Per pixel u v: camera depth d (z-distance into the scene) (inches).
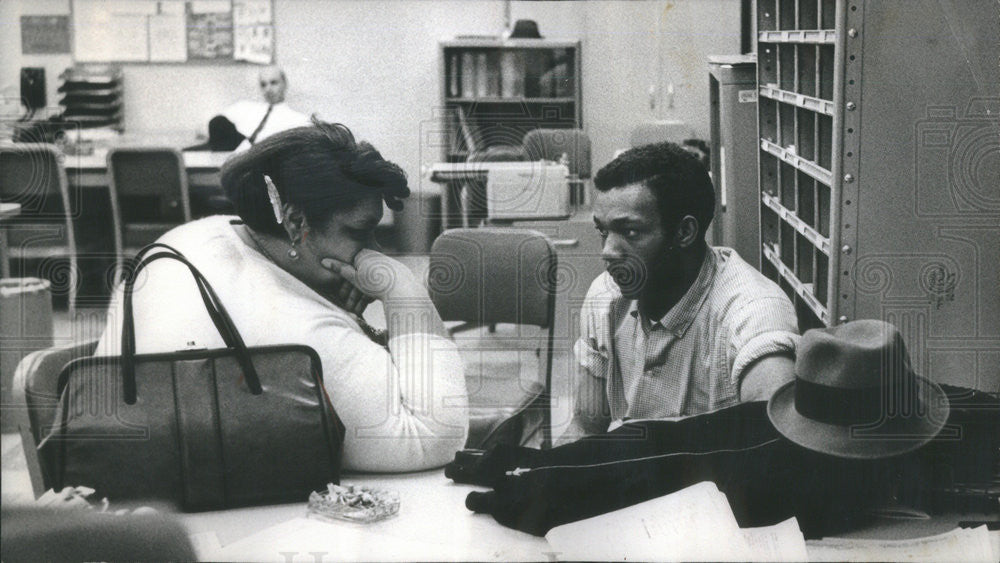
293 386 69.2
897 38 79.9
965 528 71.9
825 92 89.7
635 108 106.8
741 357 83.7
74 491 68.0
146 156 101.2
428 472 76.8
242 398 68.6
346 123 101.3
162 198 102.9
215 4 99.3
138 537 68.5
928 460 73.5
